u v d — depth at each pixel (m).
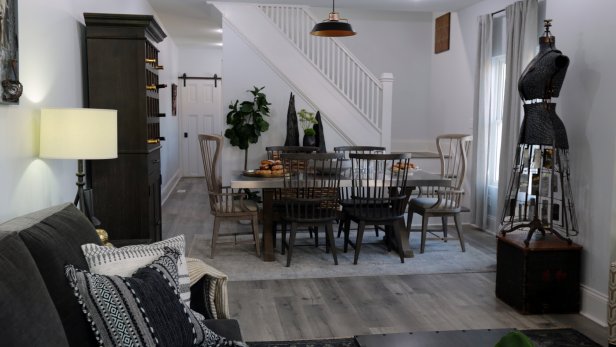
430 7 6.55
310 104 6.40
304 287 3.95
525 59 4.86
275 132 6.39
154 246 2.06
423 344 2.05
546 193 3.63
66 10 3.28
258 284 4.00
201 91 10.82
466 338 2.12
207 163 4.91
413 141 8.02
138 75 3.75
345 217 4.95
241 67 6.29
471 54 6.43
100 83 3.73
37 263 1.56
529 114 3.63
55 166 3.06
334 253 4.54
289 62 6.33
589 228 3.48
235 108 6.19
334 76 6.54
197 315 2.00
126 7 5.17
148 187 3.88
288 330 3.15
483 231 5.90
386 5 6.45
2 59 2.21
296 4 6.34
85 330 1.61
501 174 5.22
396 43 7.88
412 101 7.96
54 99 3.04
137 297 1.68
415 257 4.80
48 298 1.39
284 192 4.51
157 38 4.23
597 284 3.39
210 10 6.64
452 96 7.01
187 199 8.19
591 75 3.49
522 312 3.45
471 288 3.97
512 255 3.56
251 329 3.16
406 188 4.80
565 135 3.53
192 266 2.18
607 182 3.32
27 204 2.60
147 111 3.85
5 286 1.20
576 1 3.65
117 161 3.82
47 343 1.27
